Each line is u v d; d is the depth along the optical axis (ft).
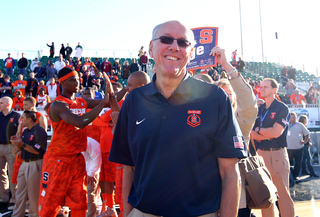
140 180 4.64
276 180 10.48
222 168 4.52
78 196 8.77
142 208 4.51
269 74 65.16
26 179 11.46
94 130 13.05
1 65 58.13
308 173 22.58
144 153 4.63
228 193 4.31
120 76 54.60
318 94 34.35
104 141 11.64
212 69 43.39
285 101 38.60
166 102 4.56
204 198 4.36
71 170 8.77
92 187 11.05
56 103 8.50
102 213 11.75
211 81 8.46
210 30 10.27
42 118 12.70
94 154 10.73
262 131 10.50
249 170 7.27
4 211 13.48
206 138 4.36
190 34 4.92
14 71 53.72
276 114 10.64
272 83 10.95
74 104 9.06
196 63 10.36
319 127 29.60
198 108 4.44
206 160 4.42
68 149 8.70
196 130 4.31
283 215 10.36
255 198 7.06
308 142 21.89
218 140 4.40
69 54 54.08
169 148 4.35
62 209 12.35
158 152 4.40
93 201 11.03
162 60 4.72
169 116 4.46
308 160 21.70
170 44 4.63
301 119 22.06
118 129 5.27
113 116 8.96
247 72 67.67
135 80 10.33
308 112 29.81
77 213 8.81
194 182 4.31
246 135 7.63
